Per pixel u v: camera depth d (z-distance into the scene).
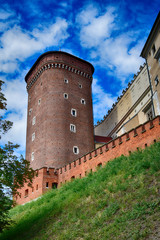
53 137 49.25
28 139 55.12
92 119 56.59
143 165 21.41
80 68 59.44
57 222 21.23
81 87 57.97
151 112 43.09
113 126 69.44
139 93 56.78
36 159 49.88
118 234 14.45
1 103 24.64
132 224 14.73
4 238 23.95
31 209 30.84
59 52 57.69
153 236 12.91
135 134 28.39
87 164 35.31
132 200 17.41
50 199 30.20
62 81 55.25
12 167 23.47
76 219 19.55
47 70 56.25
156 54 37.28
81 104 56.00
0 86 25.02
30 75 63.03
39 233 20.94
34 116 55.75
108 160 31.56
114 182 21.95
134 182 19.72
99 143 58.44
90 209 19.78
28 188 42.25
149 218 14.44
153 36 38.91
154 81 38.78
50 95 53.38
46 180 40.22
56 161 47.25
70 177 38.50
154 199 15.96
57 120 50.94
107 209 17.97
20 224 26.30
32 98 59.38
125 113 63.28
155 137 25.98
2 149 23.69
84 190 25.20
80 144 51.50
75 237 16.80
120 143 30.22
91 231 16.48
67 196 26.69
